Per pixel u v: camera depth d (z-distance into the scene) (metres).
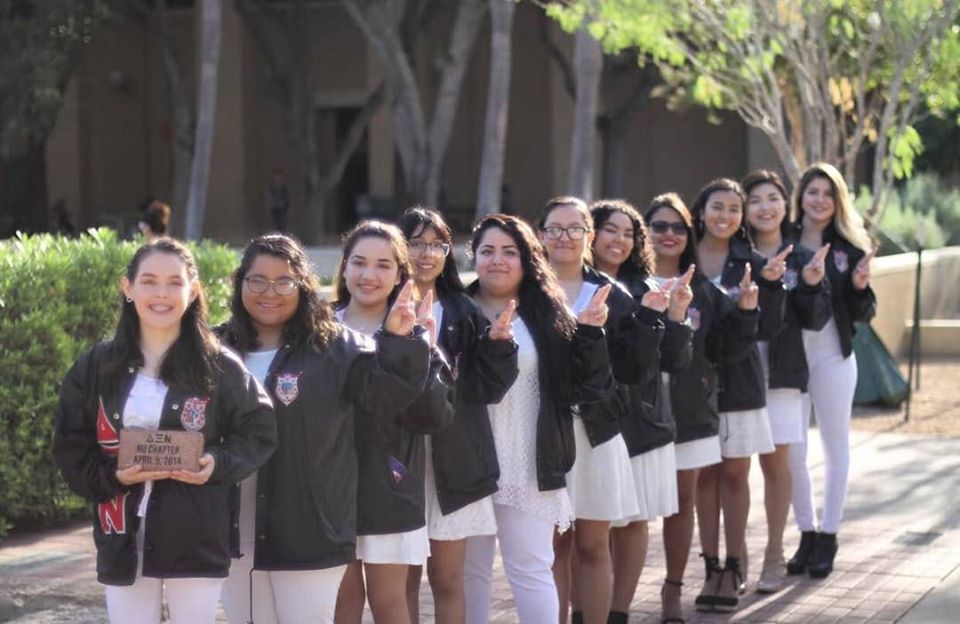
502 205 35.56
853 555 9.13
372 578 5.99
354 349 5.66
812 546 8.77
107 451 5.27
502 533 6.48
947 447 13.05
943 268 22.12
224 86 39.22
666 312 7.04
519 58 39.03
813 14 14.02
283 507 5.52
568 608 7.36
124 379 5.26
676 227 7.82
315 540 5.53
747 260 8.11
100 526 5.29
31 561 9.16
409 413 5.78
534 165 39.16
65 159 40.41
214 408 5.26
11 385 9.91
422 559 6.00
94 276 10.64
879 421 14.67
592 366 6.30
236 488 5.50
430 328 5.71
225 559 5.27
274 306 5.65
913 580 8.50
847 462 8.73
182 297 5.21
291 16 34.12
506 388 6.16
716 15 14.56
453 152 39.50
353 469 5.68
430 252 6.44
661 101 38.50
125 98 41.50
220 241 35.78
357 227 6.41
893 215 22.86
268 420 5.35
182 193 34.50
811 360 8.73
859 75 14.91
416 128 27.91
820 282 8.29
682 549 7.68
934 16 13.68
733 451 7.96
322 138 41.19
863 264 8.59
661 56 15.41
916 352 16.97
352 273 6.25
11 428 9.98
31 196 38.44
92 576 8.74
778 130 14.66
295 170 40.34
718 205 8.11
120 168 41.47
